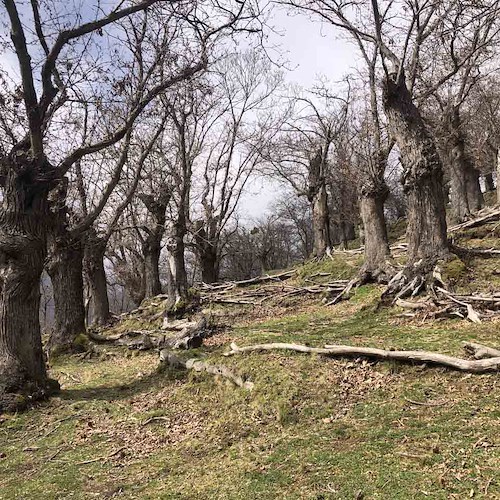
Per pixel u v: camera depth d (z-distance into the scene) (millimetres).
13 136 8125
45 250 7957
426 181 9938
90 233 14625
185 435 5770
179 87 11875
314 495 3773
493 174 31781
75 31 7961
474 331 7020
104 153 13320
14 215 7578
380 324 8625
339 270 16828
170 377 8078
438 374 5738
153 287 23312
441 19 11297
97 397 7695
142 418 6562
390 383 5758
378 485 3746
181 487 4367
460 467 3799
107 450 5641
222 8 9781
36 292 7824
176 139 16516
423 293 9461
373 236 12703
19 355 7523
